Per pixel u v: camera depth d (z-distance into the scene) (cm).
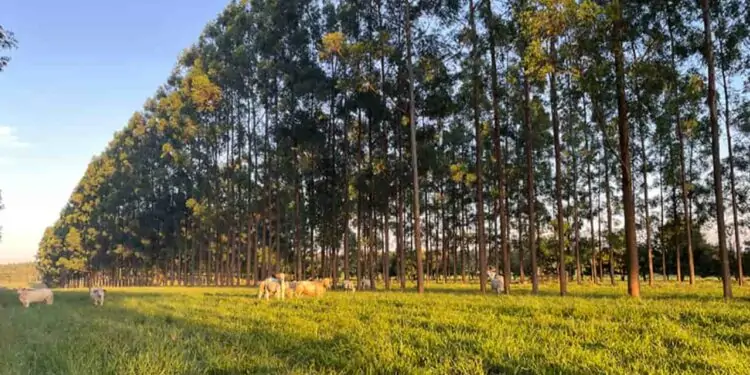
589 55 1809
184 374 651
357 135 3897
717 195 1877
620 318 1065
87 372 653
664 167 3584
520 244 4619
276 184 4606
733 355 663
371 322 1117
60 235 10900
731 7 1919
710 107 1891
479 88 2567
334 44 2980
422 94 2850
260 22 4388
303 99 3962
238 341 908
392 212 4366
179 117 5450
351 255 5672
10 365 729
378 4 2973
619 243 3778
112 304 2158
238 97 5066
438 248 6266
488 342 771
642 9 1808
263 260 5075
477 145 2598
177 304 1966
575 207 4234
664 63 1809
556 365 635
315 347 841
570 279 5472
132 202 7662
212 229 5778
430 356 708
